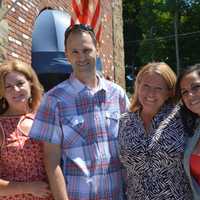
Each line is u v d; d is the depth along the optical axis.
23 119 3.92
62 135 3.81
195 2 44.38
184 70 3.81
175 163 3.66
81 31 3.89
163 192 3.64
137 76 3.89
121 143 3.81
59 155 3.79
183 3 44.00
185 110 3.83
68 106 3.83
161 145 3.65
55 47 8.23
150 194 3.66
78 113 3.84
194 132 3.67
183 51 44.97
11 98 3.88
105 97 3.95
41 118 3.81
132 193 3.78
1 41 7.09
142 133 3.74
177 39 43.22
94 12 7.99
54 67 8.07
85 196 3.76
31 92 4.02
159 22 44.72
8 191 3.73
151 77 3.78
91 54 3.90
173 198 3.64
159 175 3.66
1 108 3.96
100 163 3.81
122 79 14.44
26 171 3.79
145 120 3.85
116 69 13.70
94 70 3.94
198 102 3.71
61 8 9.59
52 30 8.35
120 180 3.92
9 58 7.33
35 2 8.34
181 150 3.66
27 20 8.02
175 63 44.53
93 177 3.79
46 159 3.78
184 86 3.77
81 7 7.91
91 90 3.91
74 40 3.87
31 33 8.17
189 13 44.75
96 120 3.86
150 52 44.31
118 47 14.07
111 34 13.38
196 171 3.61
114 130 3.92
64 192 3.71
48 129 3.79
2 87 3.90
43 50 8.16
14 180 3.78
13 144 3.78
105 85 4.00
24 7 7.91
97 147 3.83
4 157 3.79
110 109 3.95
